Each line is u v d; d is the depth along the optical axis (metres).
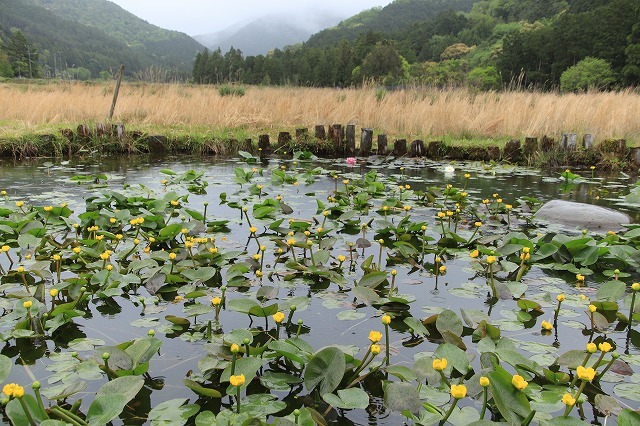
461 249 3.61
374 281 2.77
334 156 8.62
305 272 3.03
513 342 2.29
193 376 1.98
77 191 5.15
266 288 2.64
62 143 7.84
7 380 1.94
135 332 2.33
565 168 7.54
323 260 3.13
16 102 9.50
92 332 2.33
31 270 2.85
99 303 2.66
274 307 2.26
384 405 1.75
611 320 2.60
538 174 7.04
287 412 1.79
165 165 7.27
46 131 7.91
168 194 4.53
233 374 1.78
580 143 8.04
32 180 5.78
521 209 4.83
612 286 2.75
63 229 3.88
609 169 7.48
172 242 3.63
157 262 3.10
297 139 8.62
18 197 4.77
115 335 2.30
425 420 1.67
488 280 3.06
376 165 7.66
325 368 1.85
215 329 2.37
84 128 8.08
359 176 6.60
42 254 3.29
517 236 3.48
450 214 3.93
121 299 2.71
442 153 8.27
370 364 2.03
